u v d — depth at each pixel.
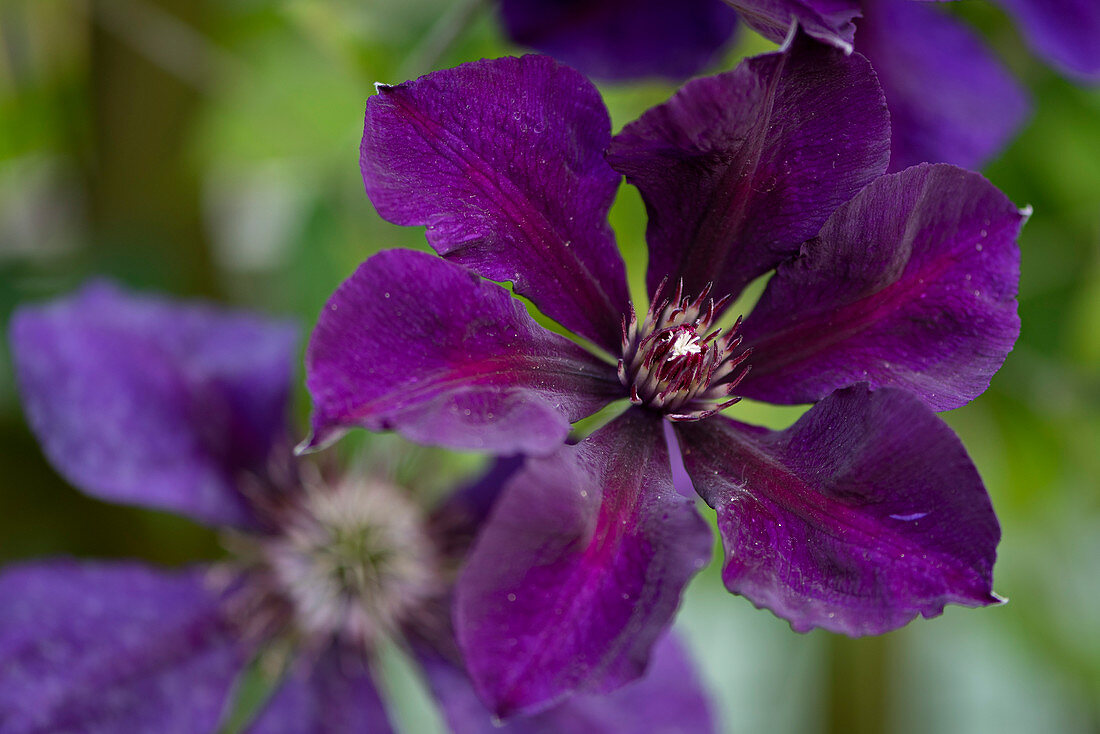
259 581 0.61
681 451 0.49
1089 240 0.69
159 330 0.59
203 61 0.66
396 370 0.45
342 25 0.64
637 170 0.48
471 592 0.44
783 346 0.49
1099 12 0.58
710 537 0.45
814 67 0.47
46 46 0.67
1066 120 0.68
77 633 0.57
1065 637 0.75
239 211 0.71
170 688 0.59
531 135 0.47
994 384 0.69
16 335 0.57
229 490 0.60
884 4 0.59
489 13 0.63
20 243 0.69
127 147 0.66
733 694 0.80
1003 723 0.93
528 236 0.48
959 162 0.59
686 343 0.49
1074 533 0.77
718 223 0.49
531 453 0.44
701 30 0.59
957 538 0.45
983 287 0.47
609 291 0.49
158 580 0.60
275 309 0.66
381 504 0.62
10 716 0.56
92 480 0.58
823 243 0.48
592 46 0.59
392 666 0.77
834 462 0.47
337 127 0.65
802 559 0.47
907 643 0.74
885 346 0.48
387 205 0.46
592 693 0.44
